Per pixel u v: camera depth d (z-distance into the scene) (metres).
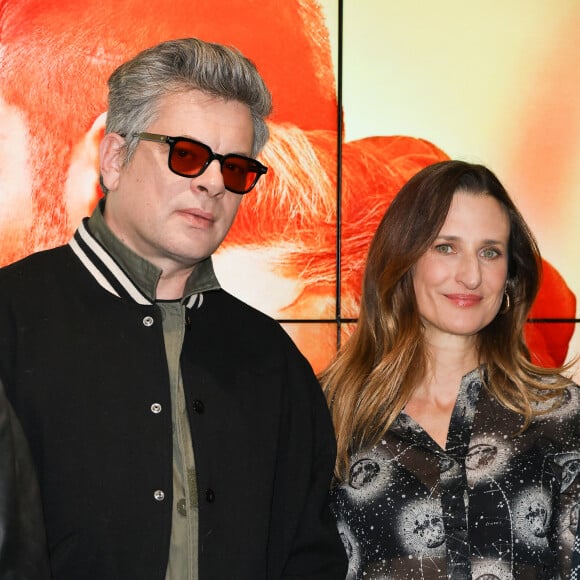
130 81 1.78
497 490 2.10
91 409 1.69
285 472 1.97
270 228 3.08
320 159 3.12
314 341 3.10
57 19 2.90
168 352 1.82
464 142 3.26
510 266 2.33
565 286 3.32
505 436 2.16
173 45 1.79
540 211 3.31
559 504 2.11
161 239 1.74
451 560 2.05
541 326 3.30
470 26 3.27
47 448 1.65
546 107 3.33
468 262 2.19
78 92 2.92
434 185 2.25
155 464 1.70
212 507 1.76
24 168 2.88
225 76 1.78
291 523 1.96
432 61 3.24
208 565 1.74
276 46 3.09
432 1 3.25
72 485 1.65
